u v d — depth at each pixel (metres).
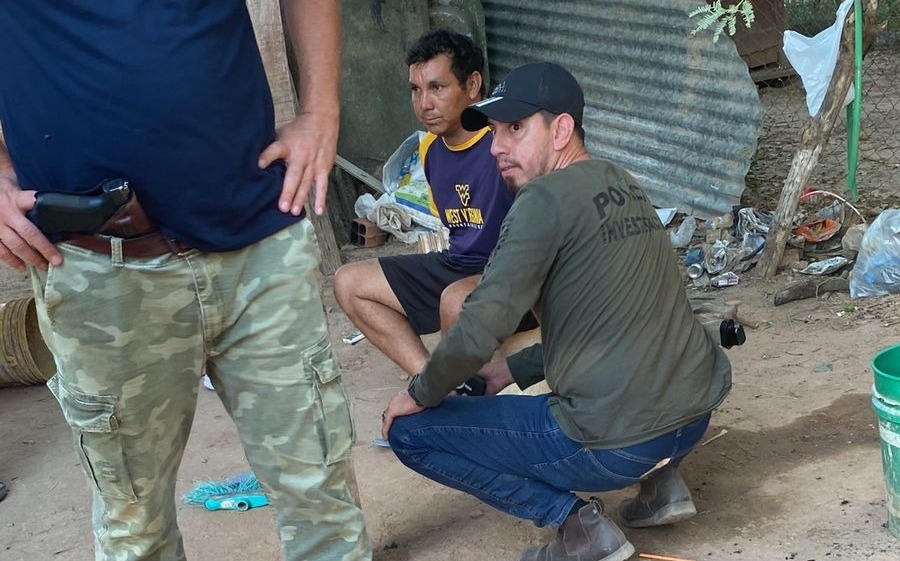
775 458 3.51
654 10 6.77
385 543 3.29
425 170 3.93
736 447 3.62
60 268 2.12
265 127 2.20
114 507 2.35
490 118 2.83
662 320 2.71
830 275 5.25
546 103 2.81
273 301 2.27
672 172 6.95
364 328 3.96
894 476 2.79
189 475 3.97
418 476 3.73
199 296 2.21
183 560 2.57
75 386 2.21
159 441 2.33
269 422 2.38
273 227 2.24
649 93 6.99
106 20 1.97
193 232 2.13
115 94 1.99
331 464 2.42
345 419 2.43
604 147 7.48
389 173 7.03
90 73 1.98
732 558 2.93
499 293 2.60
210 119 2.05
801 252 5.61
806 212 6.20
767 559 2.89
